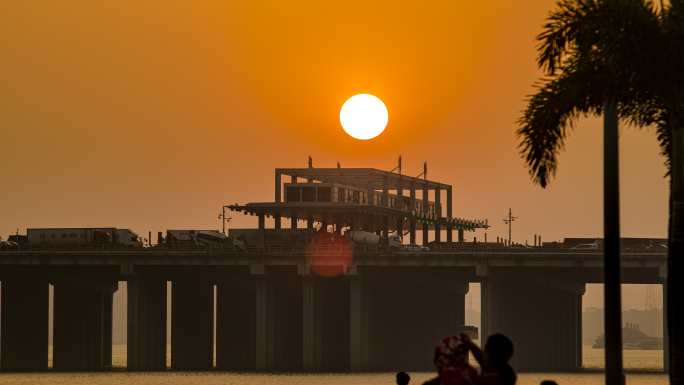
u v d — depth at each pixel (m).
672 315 153.75
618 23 151.25
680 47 150.50
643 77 151.00
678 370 153.00
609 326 145.00
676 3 152.12
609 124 149.12
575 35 154.00
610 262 145.88
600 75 151.38
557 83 154.12
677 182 153.75
